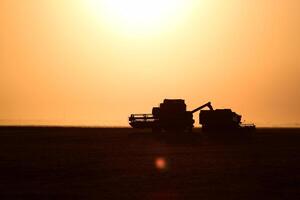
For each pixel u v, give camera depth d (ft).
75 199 583.17
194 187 654.53
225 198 593.01
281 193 622.13
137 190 633.20
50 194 604.90
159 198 590.96
